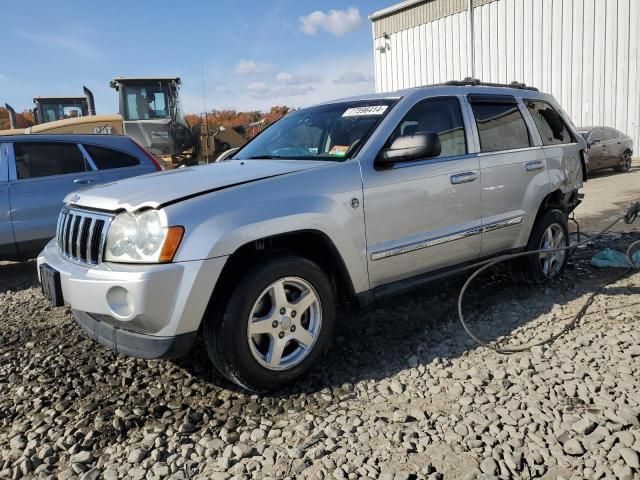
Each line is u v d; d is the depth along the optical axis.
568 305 4.71
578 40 21.02
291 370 3.39
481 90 4.88
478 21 23.92
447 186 4.21
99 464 2.73
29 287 6.46
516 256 4.76
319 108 4.73
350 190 3.64
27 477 2.65
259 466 2.65
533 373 3.47
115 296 3.02
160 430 3.01
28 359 4.11
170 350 3.03
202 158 14.57
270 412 3.16
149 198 3.15
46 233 6.67
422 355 3.85
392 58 28.20
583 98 21.17
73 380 3.67
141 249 3.02
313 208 3.43
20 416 3.25
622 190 12.80
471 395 3.23
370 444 2.80
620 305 4.64
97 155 7.11
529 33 22.31
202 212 3.08
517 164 4.86
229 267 3.26
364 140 3.90
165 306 2.96
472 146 4.53
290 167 3.65
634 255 5.86
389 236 3.86
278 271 3.28
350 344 4.11
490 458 2.62
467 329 4.00
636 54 19.66
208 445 2.84
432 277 4.23
